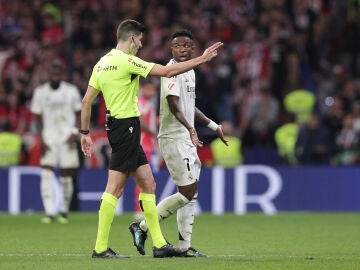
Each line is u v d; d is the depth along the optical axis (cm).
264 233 4531
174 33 3262
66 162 5303
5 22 8181
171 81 3192
